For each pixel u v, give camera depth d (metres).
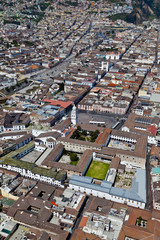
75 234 186.38
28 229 199.00
